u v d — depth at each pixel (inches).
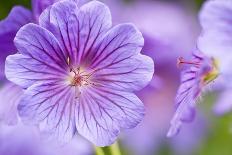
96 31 6.7
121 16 9.2
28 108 6.6
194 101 6.8
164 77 9.2
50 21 6.6
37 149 8.5
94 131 6.7
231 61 6.0
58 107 6.8
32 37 6.6
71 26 6.7
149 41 8.9
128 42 6.7
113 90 6.8
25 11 7.3
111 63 6.8
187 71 6.8
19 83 6.7
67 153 8.5
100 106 6.8
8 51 7.5
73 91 6.9
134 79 6.7
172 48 9.2
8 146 8.6
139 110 6.7
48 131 6.7
